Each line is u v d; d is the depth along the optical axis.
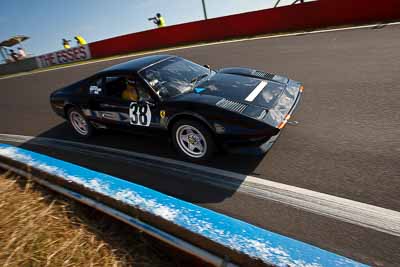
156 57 4.46
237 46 11.39
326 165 3.14
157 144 4.36
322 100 4.86
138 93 3.88
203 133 3.28
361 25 10.33
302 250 1.62
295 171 3.14
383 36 8.12
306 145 3.60
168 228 2.01
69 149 4.82
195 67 4.38
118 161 4.10
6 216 2.69
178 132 3.55
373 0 10.53
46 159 3.31
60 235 2.38
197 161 3.62
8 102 9.80
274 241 1.72
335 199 2.62
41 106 8.13
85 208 2.66
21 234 2.44
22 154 3.59
